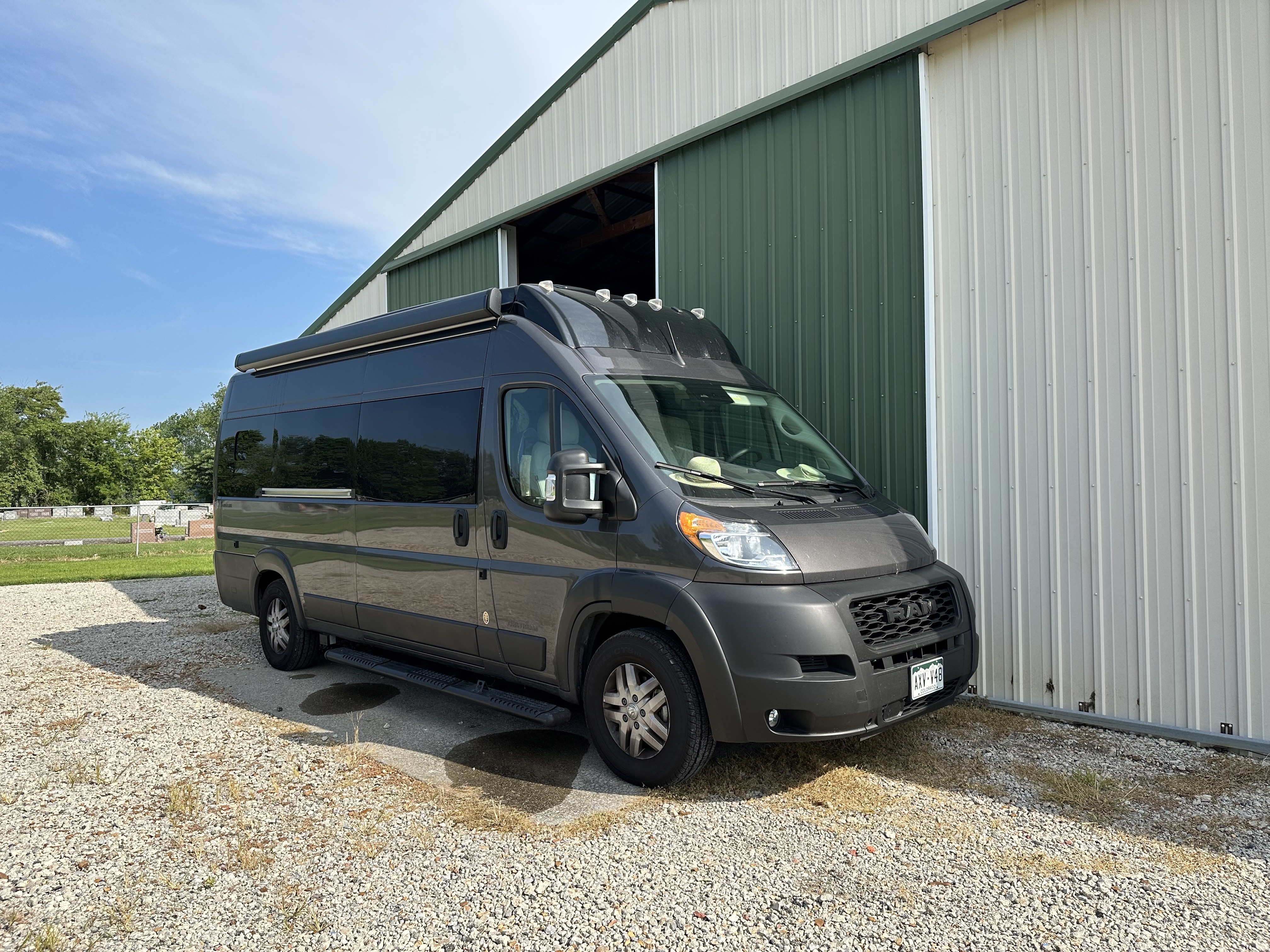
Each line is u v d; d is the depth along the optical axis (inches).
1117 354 184.5
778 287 246.5
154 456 2866.6
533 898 110.7
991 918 104.7
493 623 173.2
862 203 225.6
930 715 189.9
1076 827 130.8
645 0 287.0
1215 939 99.3
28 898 112.6
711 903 109.0
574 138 318.0
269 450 253.0
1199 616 172.7
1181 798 141.5
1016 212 199.5
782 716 134.8
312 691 222.5
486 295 182.9
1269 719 164.4
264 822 136.3
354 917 106.7
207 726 190.1
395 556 199.2
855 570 143.9
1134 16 181.3
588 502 149.5
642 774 145.8
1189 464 174.6
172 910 108.9
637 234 435.8
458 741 177.8
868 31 225.0
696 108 271.7
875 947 98.7
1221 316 170.9
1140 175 181.3
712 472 158.1
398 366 208.1
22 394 2770.7
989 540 203.8
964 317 208.7
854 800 141.5
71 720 195.8
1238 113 168.9
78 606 385.4
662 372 180.4
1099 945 98.4
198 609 370.6
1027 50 197.2
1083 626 188.4
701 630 134.5
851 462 228.2
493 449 175.8
